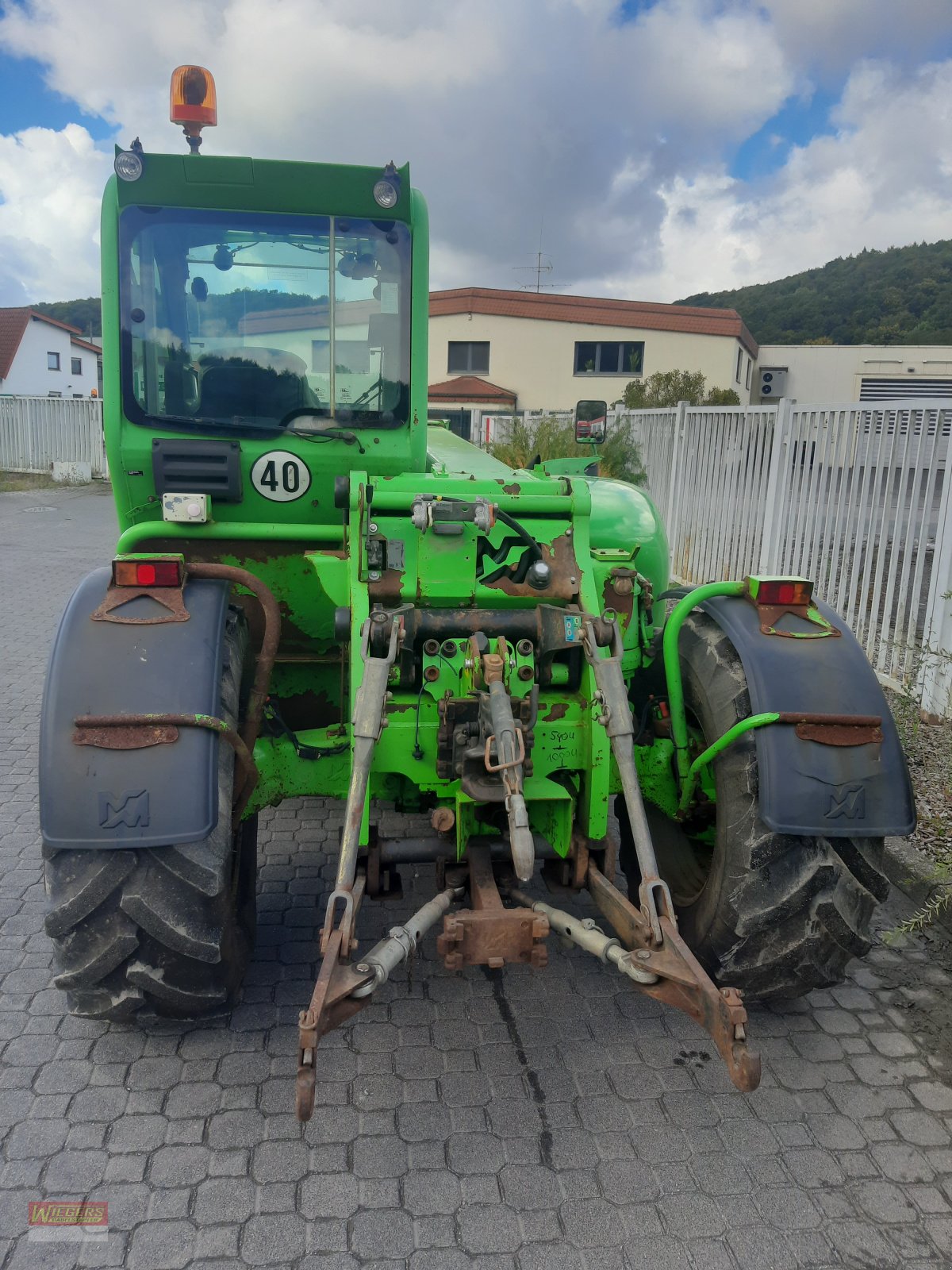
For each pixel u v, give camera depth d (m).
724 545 9.01
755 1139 2.53
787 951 2.59
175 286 3.33
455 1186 2.34
